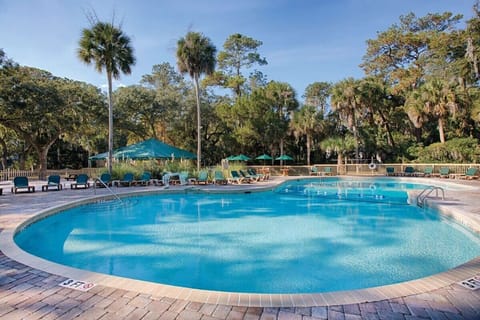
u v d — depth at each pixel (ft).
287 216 29.22
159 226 25.12
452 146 68.49
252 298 9.40
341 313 8.46
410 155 80.59
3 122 64.85
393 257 16.94
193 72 62.80
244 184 53.57
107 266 15.87
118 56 52.08
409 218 27.71
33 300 9.36
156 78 102.12
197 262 16.38
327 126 87.10
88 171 68.95
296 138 85.87
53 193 40.06
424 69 82.79
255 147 95.04
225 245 19.49
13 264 12.44
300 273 14.73
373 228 23.99
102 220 27.58
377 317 8.23
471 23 64.54
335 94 78.18
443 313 8.39
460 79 66.59
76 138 91.71
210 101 95.71
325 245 19.38
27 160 100.89
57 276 11.21
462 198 31.48
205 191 44.75
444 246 18.97
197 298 9.44
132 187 48.57
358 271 14.94
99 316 8.40
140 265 15.99
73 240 20.90
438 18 83.61
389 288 9.95
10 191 42.75
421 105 68.28
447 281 10.43
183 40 61.82
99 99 76.95
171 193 44.21
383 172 74.49
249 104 82.53
